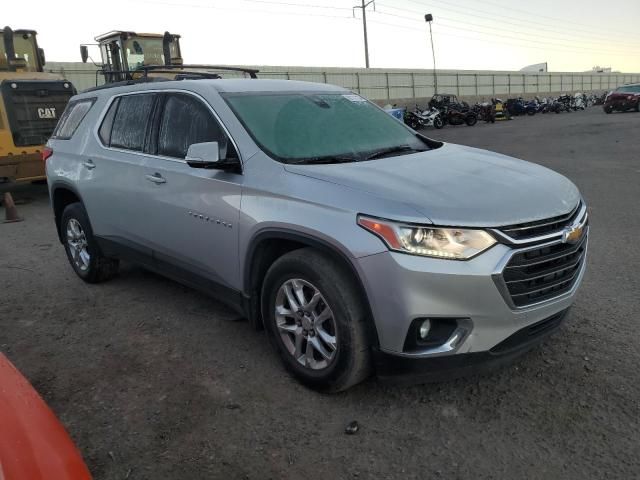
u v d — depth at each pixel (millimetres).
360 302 2994
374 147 3914
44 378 3635
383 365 2969
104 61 13797
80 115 5445
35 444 1695
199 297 5020
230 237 3596
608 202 8266
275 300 3432
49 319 4633
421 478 2607
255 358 3803
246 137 3635
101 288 5375
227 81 4188
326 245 3016
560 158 13547
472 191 3053
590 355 3646
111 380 3580
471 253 2766
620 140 17359
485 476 2605
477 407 3143
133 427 3066
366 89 41688
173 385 3488
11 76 10938
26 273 5969
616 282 4930
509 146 17156
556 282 3096
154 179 4199
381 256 2805
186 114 4105
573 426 2936
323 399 3275
